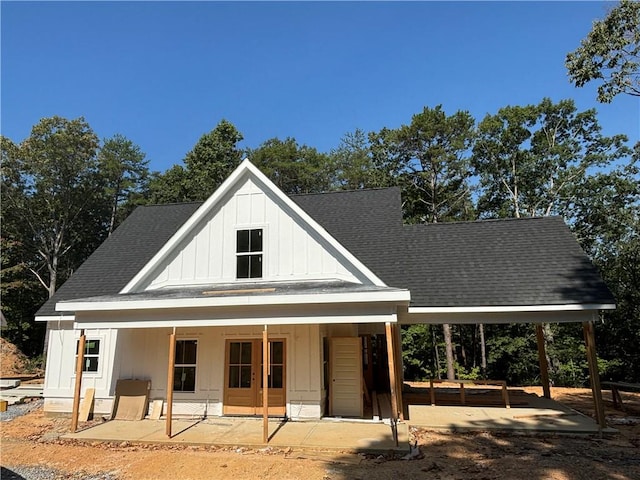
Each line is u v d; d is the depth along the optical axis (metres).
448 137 31.59
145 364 11.92
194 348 11.87
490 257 12.67
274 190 12.05
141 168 41.94
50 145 34.38
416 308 10.83
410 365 25.47
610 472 6.59
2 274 31.75
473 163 32.78
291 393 11.02
